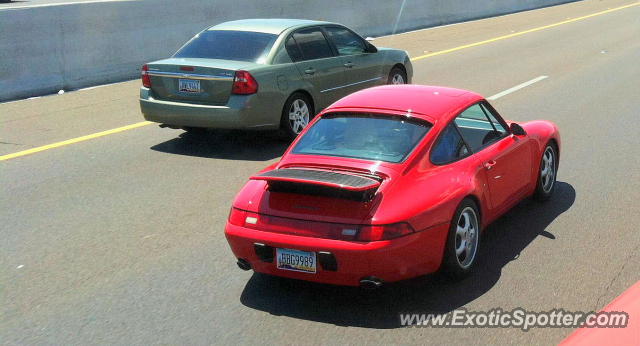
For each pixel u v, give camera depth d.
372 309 5.05
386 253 4.72
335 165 5.25
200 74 9.30
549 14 31.94
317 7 20.84
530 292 5.23
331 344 4.57
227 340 4.66
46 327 4.90
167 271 5.79
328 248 4.76
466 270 5.43
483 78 15.52
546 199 7.29
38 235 6.66
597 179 8.05
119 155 9.42
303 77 9.95
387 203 4.85
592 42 21.64
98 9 14.52
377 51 11.53
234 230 5.11
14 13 13.05
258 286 5.48
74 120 11.48
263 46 9.77
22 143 10.07
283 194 5.06
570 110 12.04
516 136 6.52
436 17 27.28
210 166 8.88
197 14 16.64
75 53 14.16
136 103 12.78
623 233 6.38
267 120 9.50
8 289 5.52
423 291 5.30
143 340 4.69
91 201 7.61
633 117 11.37
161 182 8.23
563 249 6.03
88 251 6.25
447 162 5.44
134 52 15.31
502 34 24.36
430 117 5.59
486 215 5.82
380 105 5.80
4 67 12.97
